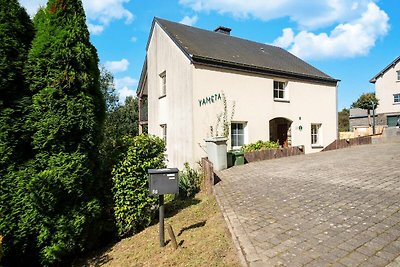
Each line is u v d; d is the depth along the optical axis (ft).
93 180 17.22
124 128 87.40
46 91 15.97
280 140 49.98
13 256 15.07
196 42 44.60
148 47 53.21
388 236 11.59
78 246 16.65
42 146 15.93
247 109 42.39
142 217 19.16
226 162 34.12
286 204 17.28
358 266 9.52
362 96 121.49
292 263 10.03
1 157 15.08
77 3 17.44
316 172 26.91
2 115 15.31
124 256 15.31
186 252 13.20
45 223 15.25
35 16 17.69
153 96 51.13
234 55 44.47
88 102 16.90
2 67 15.46
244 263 10.56
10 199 15.02
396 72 113.91
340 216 14.35
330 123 53.52
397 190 18.15
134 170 18.89
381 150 41.70
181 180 26.32
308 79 50.29
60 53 16.22
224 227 14.97
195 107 37.91
